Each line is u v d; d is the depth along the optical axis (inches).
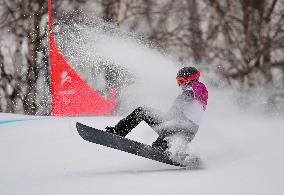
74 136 722.2
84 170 539.2
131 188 444.5
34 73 2001.7
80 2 1977.1
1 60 2080.5
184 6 2144.4
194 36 2146.9
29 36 1990.7
